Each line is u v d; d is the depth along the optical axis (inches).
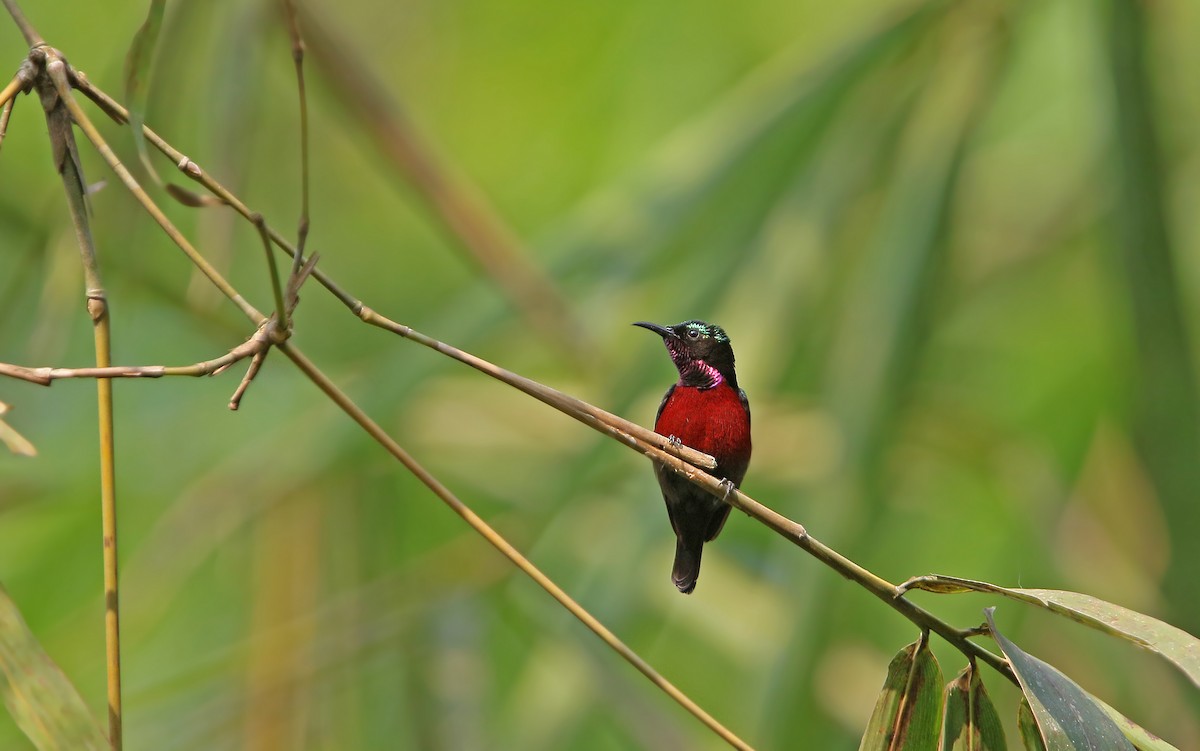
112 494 202.4
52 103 212.8
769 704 363.3
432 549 501.7
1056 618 457.1
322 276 208.1
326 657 439.5
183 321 504.4
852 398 380.2
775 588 446.9
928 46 422.6
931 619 213.3
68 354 484.7
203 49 386.6
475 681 438.9
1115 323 400.8
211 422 509.4
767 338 414.9
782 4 672.4
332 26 412.2
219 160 375.2
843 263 431.5
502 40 695.1
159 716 440.8
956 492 529.3
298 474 460.1
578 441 446.6
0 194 490.9
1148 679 427.2
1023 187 593.3
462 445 532.4
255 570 470.3
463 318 448.1
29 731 195.6
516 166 690.8
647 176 450.3
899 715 218.1
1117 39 391.9
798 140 422.3
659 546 411.2
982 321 569.9
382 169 499.8
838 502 370.6
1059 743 195.0
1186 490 369.7
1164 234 383.9
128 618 474.6
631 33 690.8
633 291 450.0
